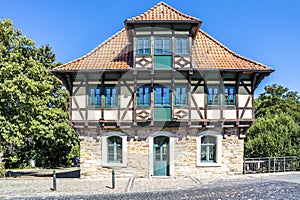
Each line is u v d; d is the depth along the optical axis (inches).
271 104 1489.9
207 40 799.1
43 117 926.4
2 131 832.3
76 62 740.0
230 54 768.3
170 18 700.7
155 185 631.8
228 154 732.0
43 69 943.7
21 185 654.5
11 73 831.7
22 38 933.2
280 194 538.0
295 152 828.0
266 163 794.2
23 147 1315.2
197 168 724.7
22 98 829.8
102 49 767.7
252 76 735.1
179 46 702.5
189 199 509.7
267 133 862.5
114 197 533.3
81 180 705.0
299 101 1656.0
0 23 900.0
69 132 1180.5
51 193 570.9
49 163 1325.0
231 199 506.0
